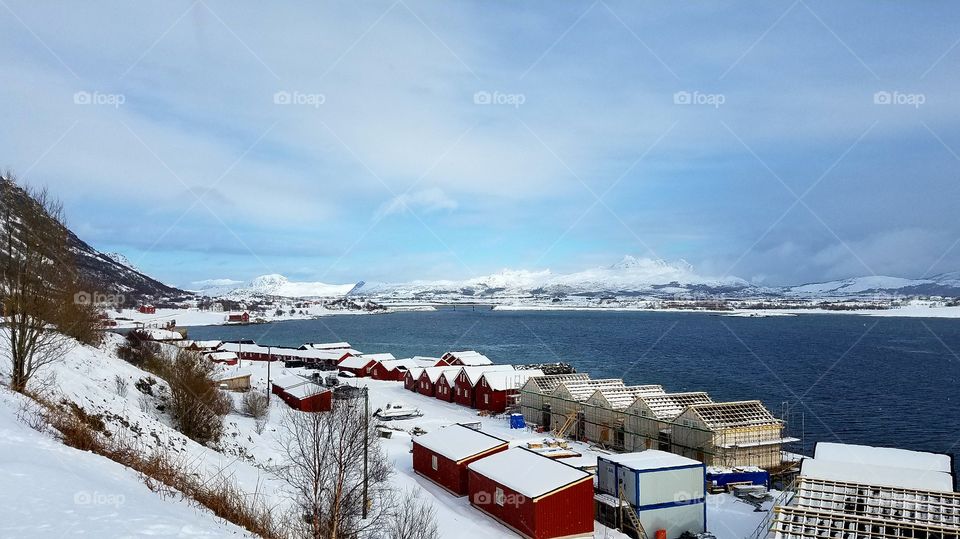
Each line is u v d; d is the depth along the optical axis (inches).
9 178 1221.7
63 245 1331.2
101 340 2361.0
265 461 1509.6
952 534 1004.6
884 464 1582.2
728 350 6205.7
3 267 1162.0
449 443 1787.6
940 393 3560.5
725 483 1707.7
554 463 1520.7
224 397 2096.5
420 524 1002.1
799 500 1147.9
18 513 507.2
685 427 1952.5
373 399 3248.0
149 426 1240.2
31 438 781.3
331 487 956.6
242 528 758.5
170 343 3139.8
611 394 2345.0
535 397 2640.3
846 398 3457.2
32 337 1170.6
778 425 1935.3
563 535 1368.1
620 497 1444.4
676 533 1440.7
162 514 614.2
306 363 4709.6
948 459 1631.4
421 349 6673.2
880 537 1034.1
